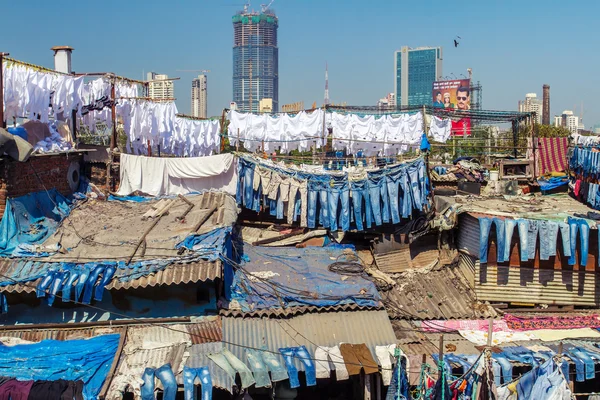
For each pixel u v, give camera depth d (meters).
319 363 12.14
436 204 18.50
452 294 15.85
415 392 12.43
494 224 15.39
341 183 17.55
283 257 16.64
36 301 13.17
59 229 14.75
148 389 10.83
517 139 24.16
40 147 15.97
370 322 13.62
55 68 19.80
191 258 13.11
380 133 20.08
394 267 17.48
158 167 19.22
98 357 11.73
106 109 18.91
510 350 13.09
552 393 10.14
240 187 18.16
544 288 15.81
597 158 21.53
